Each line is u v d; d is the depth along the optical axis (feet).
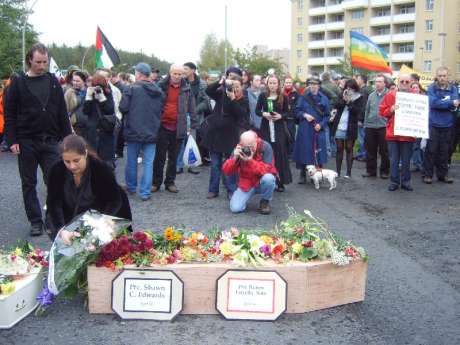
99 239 13.93
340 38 272.10
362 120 42.55
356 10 261.24
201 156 40.47
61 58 150.71
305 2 281.54
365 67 52.60
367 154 36.29
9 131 20.52
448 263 18.83
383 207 27.63
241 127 28.27
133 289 13.93
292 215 16.66
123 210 15.67
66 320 13.91
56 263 13.89
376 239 21.72
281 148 30.53
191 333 13.25
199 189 31.40
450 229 23.38
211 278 14.02
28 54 20.34
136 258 14.06
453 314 14.60
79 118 28.89
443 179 34.76
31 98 20.36
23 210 25.64
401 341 13.00
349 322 13.96
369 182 34.76
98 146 30.19
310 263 14.35
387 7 252.42
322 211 26.58
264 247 14.43
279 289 13.98
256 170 24.85
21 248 15.89
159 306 13.92
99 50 50.80
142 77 27.61
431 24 236.22
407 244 21.07
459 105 35.04
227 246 14.53
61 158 14.82
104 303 14.16
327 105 33.37
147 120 27.48
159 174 30.35
